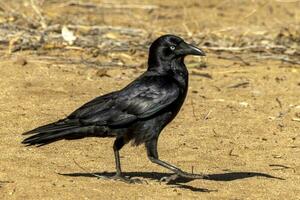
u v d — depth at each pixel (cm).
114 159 1146
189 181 1065
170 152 1191
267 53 1919
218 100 1506
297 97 1555
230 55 1886
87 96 1480
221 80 1664
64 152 1162
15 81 1541
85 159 1134
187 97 1516
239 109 1453
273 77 1702
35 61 1686
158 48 1064
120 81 1603
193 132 1300
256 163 1161
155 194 995
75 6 2381
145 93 1034
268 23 2317
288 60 1855
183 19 2316
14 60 1673
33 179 1027
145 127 1039
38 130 1005
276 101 1521
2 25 1952
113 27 2061
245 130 1329
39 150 1162
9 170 1059
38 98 1445
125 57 1792
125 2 2534
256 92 1581
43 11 2206
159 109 1034
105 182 1034
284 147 1246
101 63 1727
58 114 1359
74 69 1664
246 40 2033
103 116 1021
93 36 1955
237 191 1027
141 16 2331
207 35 2062
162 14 2383
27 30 1928
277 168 1140
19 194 970
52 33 1938
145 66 1727
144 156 1175
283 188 1051
